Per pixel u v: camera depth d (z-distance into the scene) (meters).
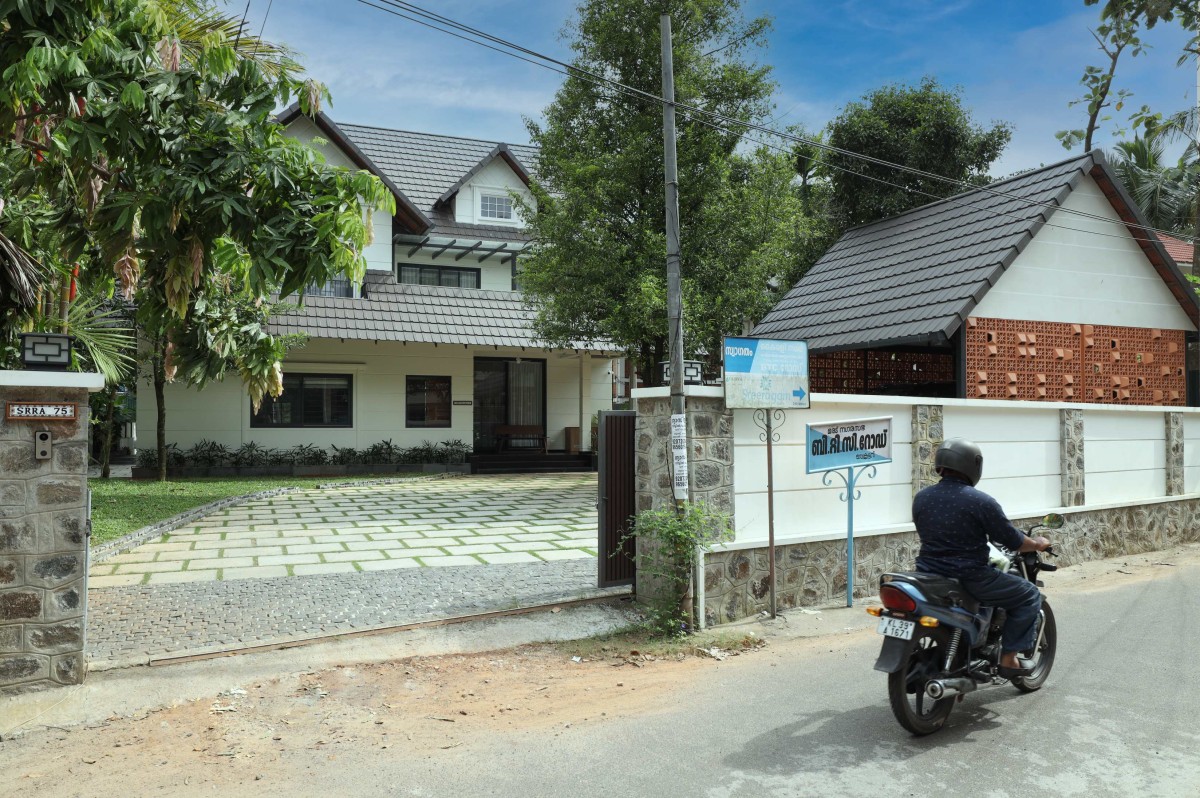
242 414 20.41
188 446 19.88
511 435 23.91
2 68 5.90
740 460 7.64
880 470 8.78
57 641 5.52
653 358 16.16
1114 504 10.95
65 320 9.66
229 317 10.23
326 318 20.33
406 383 22.19
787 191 15.84
